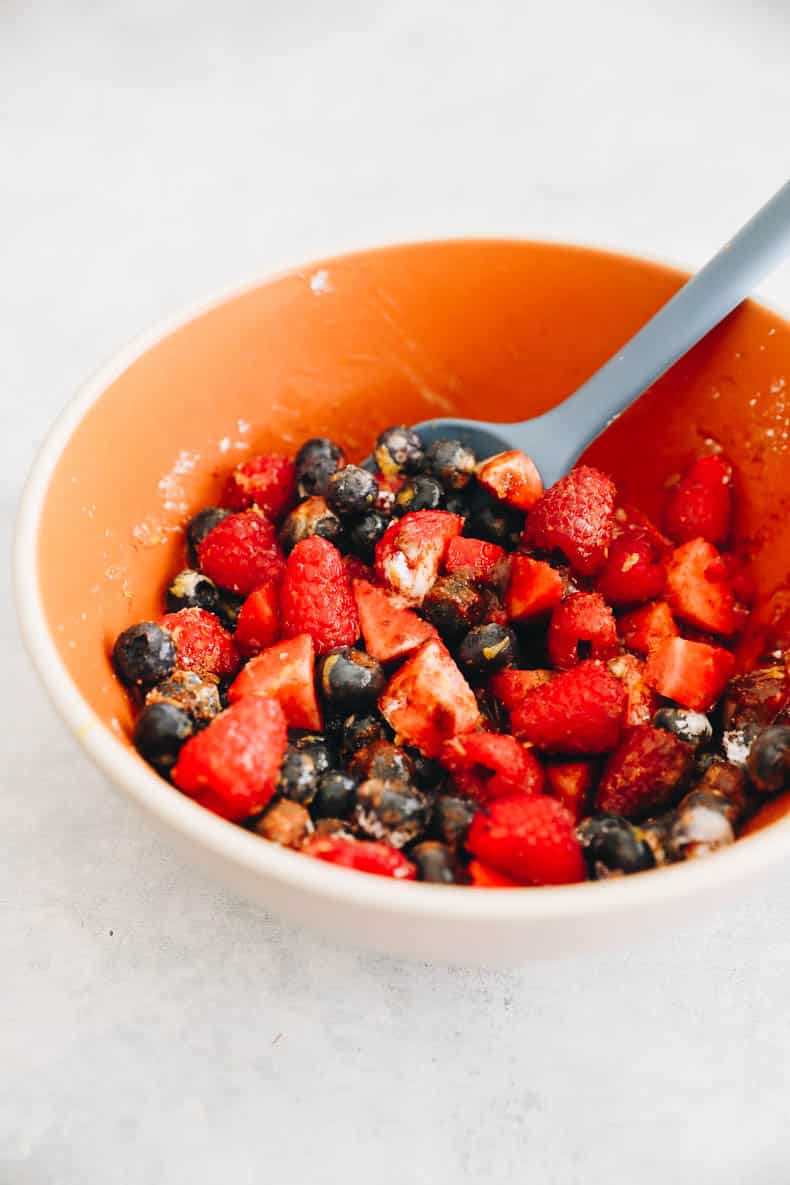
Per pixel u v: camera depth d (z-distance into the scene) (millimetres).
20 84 824
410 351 519
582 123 763
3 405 600
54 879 454
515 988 434
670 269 490
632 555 488
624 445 512
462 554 485
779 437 477
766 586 480
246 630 477
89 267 672
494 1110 416
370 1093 418
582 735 447
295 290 497
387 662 474
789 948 441
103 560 458
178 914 447
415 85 820
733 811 416
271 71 841
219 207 709
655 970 437
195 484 500
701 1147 411
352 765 442
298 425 520
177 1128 413
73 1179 407
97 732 390
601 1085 419
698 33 852
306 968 437
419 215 697
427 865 404
